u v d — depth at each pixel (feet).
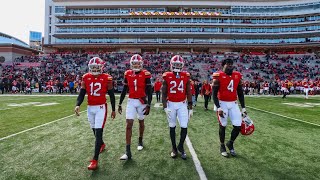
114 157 14.51
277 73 115.03
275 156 14.78
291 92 88.12
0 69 117.39
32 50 154.51
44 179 11.44
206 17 166.09
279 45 157.79
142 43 160.66
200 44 160.25
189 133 20.88
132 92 14.84
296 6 160.66
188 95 14.71
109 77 14.16
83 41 165.68
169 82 14.34
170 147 16.56
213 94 14.56
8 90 83.10
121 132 21.30
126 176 11.76
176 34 161.79
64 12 169.27
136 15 164.66
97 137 13.28
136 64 14.64
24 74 104.12
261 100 56.95
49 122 25.88
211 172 12.26
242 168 12.83
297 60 131.75
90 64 13.83
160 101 51.98
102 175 11.89
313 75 110.52
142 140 17.81
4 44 134.51
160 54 141.18
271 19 166.09
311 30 153.89
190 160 13.96
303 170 12.63
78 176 11.77
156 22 164.45
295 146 16.94
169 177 11.66
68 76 100.58
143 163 13.50
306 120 27.76
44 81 94.68
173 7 169.78
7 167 12.90
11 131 21.33
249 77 111.04
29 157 14.46
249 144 17.44
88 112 14.20
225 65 14.61
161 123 25.50
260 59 134.62
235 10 166.91
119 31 165.37
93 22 167.12
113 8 170.30
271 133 20.98
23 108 38.42
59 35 163.94
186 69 118.62
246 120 14.56
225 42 163.63
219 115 14.24
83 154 15.05
